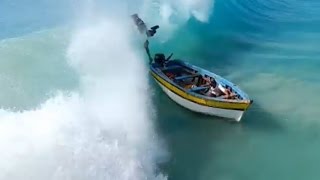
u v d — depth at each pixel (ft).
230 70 75.10
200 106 61.36
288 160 53.01
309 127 58.70
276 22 91.97
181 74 69.26
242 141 56.85
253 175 50.85
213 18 93.66
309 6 98.32
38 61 74.43
